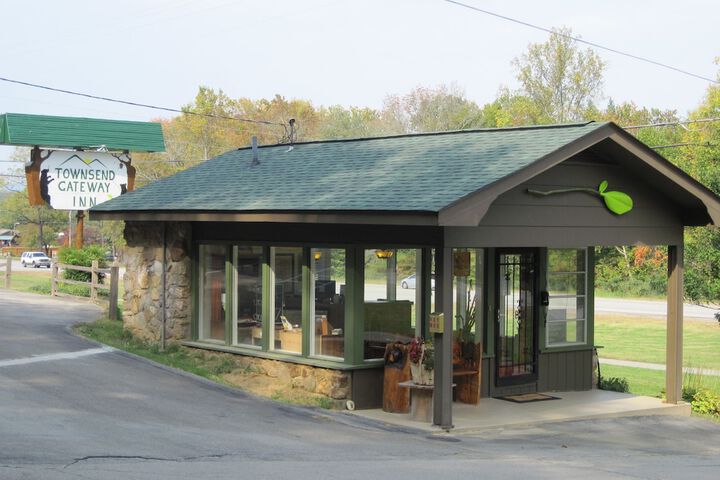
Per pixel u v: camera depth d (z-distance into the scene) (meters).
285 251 14.27
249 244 14.79
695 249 21.91
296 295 14.06
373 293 13.26
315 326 13.70
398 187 11.96
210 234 15.69
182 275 16.12
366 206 11.29
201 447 9.74
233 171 16.55
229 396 13.08
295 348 14.05
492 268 14.37
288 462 9.20
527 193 12.30
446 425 11.80
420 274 13.73
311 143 17.20
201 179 16.59
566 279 15.73
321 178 13.92
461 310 14.12
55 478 7.89
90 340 17.08
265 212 12.77
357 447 10.46
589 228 13.16
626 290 47.88
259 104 72.88
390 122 63.75
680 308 14.66
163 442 9.88
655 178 13.60
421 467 9.34
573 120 55.53
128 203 16.09
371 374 13.20
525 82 56.72
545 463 10.09
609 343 27.92
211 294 15.87
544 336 15.32
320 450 10.09
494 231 11.91
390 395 12.75
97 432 10.18
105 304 23.89
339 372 12.95
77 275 27.78
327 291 13.52
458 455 10.36
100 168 28.48
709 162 23.91
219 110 65.31
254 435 10.71
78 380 13.34
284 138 43.81
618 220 13.60
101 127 28.47
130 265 17.23
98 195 28.48
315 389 13.33
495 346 14.50
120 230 68.19
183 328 16.12
